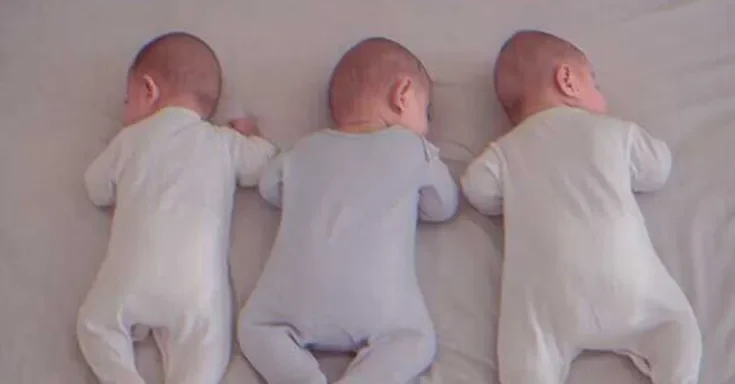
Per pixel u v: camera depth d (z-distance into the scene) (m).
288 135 1.36
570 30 1.43
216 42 1.43
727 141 1.32
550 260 1.16
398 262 1.18
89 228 1.28
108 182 1.26
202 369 1.14
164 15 1.45
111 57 1.42
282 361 1.14
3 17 1.45
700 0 1.44
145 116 1.31
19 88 1.39
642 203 1.28
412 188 1.22
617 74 1.39
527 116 1.30
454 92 1.38
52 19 1.45
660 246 1.25
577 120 1.25
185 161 1.24
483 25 1.44
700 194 1.28
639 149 1.25
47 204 1.30
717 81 1.37
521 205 1.22
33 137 1.35
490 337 1.20
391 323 1.15
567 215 1.18
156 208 1.20
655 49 1.41
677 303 1.15
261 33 1.44
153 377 1.17
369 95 1.29
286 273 1.17
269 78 1.40
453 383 1.17
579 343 1.15
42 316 1.22
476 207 1.28
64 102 1.38
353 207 1.19
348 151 1.23
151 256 1.17
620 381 1.16
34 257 1.26
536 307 1.15
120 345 1.16
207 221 1.21
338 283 1.15
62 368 1.18
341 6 1.45
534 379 1.13
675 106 1.35
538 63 1.31
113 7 1.46
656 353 1.14
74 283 1.24
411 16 1.45
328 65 1.41
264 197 1.27
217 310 1.18
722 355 1.17
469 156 1.33
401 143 1.24
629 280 1.14
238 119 1.35
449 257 1.26
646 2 1.45
